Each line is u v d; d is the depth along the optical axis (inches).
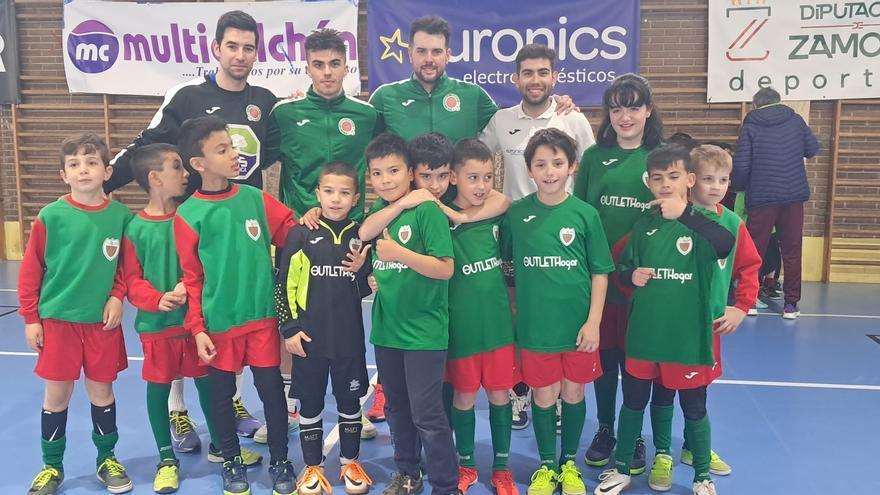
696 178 98.4
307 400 101.2
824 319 215.3
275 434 102.0
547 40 280.2
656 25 283.1
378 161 94.2
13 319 211.9
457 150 97.3
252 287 99.9
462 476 103.0
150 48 299.4
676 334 95.7
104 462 105.4
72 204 99.7
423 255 91.0
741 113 277.3
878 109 272.7
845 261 281.0
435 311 92.6
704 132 284.0
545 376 98.4
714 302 97.0
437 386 93.0
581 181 112.3
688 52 282.0
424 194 93.3
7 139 318.7
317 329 97.7
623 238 105.7
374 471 110.5
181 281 103.0
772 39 271.0
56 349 98.9
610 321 109.4
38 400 142.1
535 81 120.1
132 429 128.0
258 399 145.3
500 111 129.3
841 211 278.5
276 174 273.1
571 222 96.8
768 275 250.4
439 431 92.7
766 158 213.8
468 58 284.0
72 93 310.3
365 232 95.9
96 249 99.3
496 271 98.7
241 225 100.2
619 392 148.9
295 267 98.0
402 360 95.5
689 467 111.0
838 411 135.6
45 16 308.0
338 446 121.7
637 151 106.6
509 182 128.0
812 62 269.6
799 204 214.1
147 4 296.4
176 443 119.4
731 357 174.1
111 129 311.0
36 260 98.3
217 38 116.9
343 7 290.5
